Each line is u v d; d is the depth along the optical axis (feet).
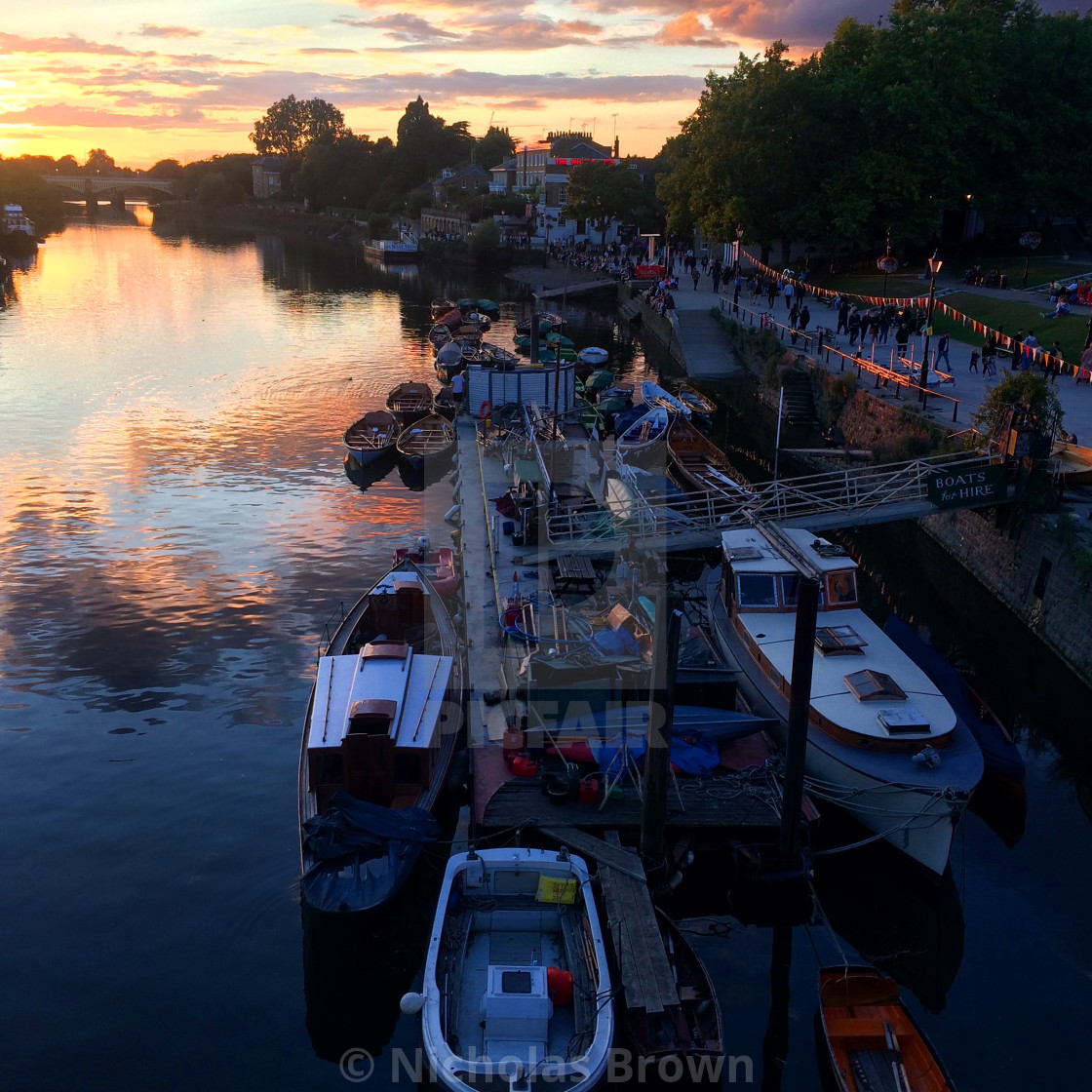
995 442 100.53
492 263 436.35
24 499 127.65
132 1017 51.39
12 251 454.40
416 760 62.90
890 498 102.68
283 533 117.80
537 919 54.13
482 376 158.92
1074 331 155.43
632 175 383.45
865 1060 47.09
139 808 67.72
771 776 65.87
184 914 58.39
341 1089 47.91
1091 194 229.25
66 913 58.23
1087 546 87.04
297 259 479.82
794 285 226.17
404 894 58.75
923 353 151.23
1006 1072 48.78
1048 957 56.44
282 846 64.18
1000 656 93.15
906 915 61.11
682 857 60.54
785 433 164.96
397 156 627.05
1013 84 231.91
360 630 84.58
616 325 294.66
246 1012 52.01
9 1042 49.60
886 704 67.26
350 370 216.13
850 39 240.12
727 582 84.74
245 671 86.17
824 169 234.38
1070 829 68.44
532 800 62.80
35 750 74.18
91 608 97.14
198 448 153.28
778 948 57.88
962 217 264.31
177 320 278.87
